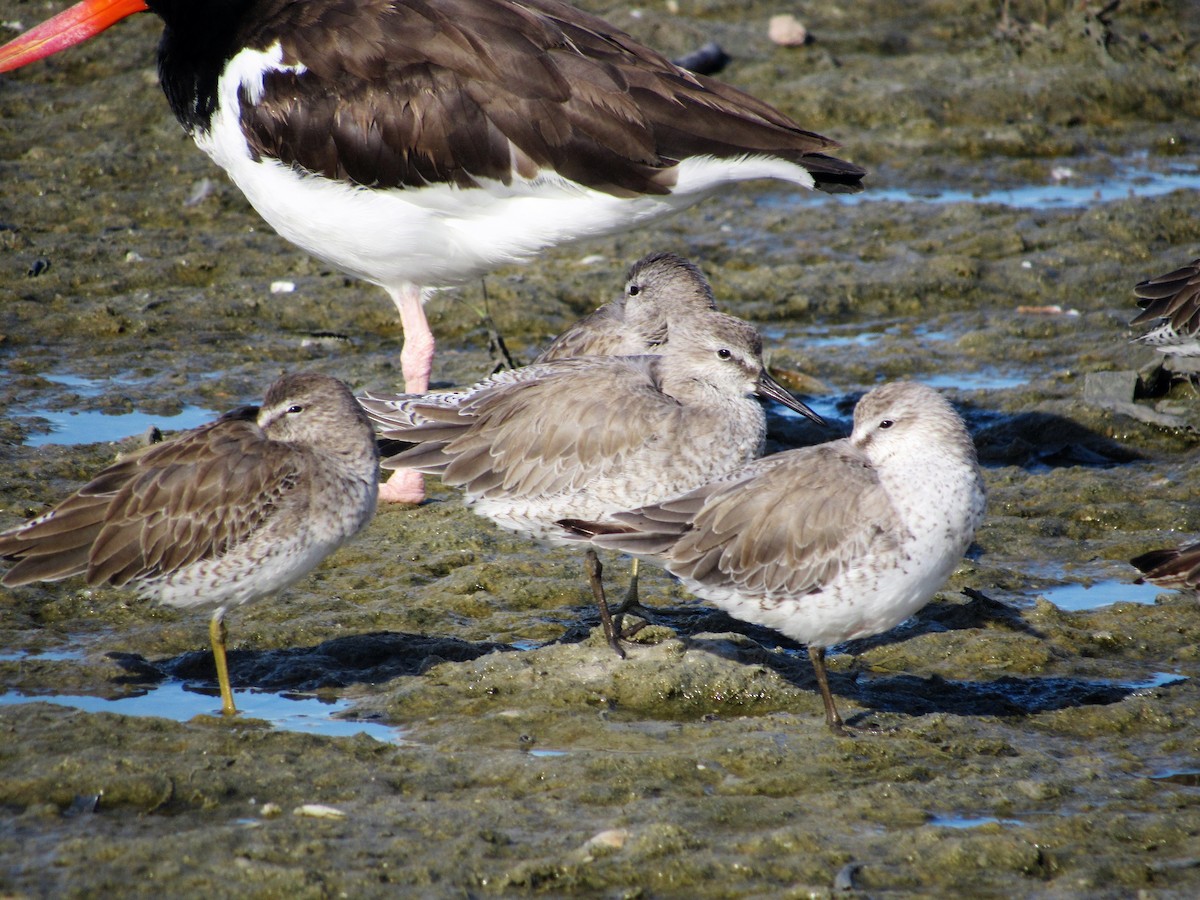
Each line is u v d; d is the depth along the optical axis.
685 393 12.38
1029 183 23.98
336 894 8.04
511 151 13.63
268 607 12.09
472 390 12.59
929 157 24.75
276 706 10.53
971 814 9.16
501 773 9.50
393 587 12.62
